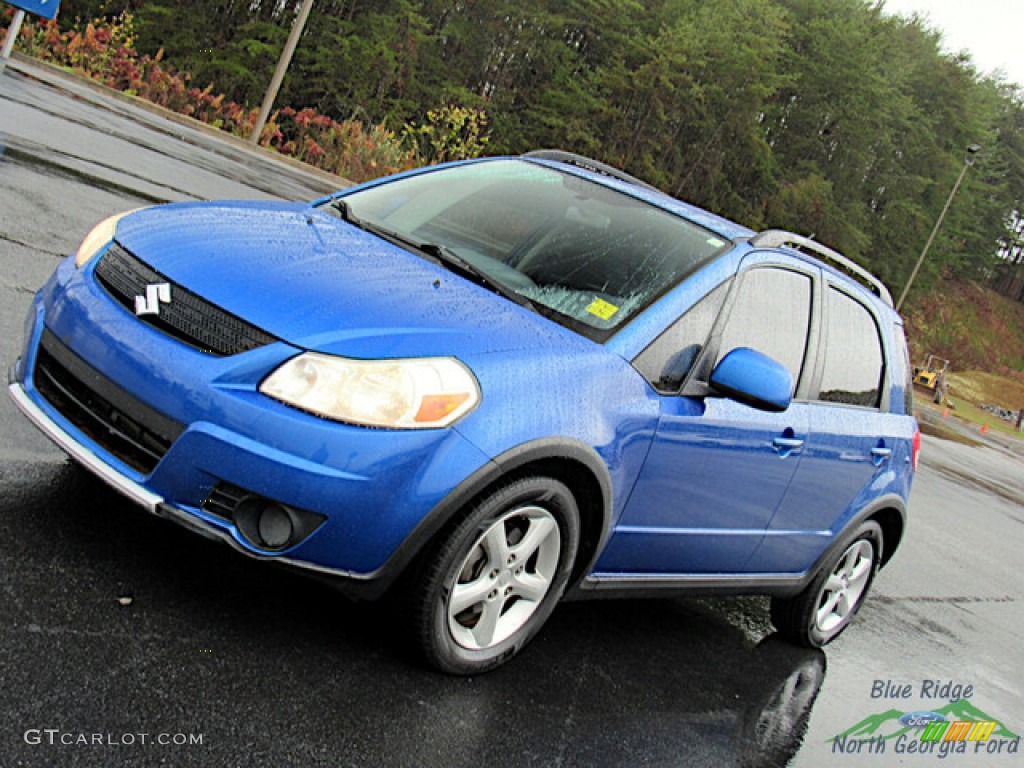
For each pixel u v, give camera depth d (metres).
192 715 2.37
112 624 2.61
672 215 3.95
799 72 69.50
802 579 4.52
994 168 102.31
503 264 3.51
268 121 29.39
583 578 3.34
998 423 50.41
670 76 58.69
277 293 2.78
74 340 2.82
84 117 14.16
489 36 61.75
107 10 52.91
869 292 4.73
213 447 2.56
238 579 3.10
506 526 3.04
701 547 3.77
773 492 3.93
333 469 2.55
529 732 2.94
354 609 3.19
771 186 67.69
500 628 3.14
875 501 4.64
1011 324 107.69
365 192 4.21
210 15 56.66
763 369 3.29
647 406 3.21
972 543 9.90
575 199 3.97
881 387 4.69
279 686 2.63
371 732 2.59
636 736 3.19
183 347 2.67
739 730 3.55
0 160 8.15
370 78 54.16
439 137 30.50
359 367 2.63
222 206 3.57
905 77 78.94
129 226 3.17
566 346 3.09
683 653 4.12
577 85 60.00
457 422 2.68
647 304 3.41
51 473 3.38
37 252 5.97
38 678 2.29
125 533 3.12
